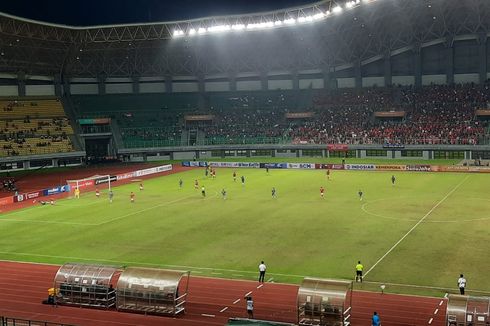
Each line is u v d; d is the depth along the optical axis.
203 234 56.53
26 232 60.00
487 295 36.88
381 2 111.75
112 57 137.75
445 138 115.50
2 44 117.06
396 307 35.12
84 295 36.62
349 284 32.59
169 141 133.25
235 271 44.00
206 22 123.19
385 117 128.25
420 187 83.12
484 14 122.00
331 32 130.62
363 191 80.75
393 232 54.72
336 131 127.75
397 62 137.12
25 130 123.94
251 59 144.12
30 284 41.69
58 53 129.38
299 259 46.66
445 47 131.62
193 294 38.78
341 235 54.31
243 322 30.45
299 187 86.69
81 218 66.75
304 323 32.31
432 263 44.09
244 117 139.62
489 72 129.50
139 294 35.25
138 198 80.56
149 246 52.38
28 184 100.12
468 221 58.38
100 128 133.00
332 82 143.00
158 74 144.12
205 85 146.62
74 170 119.12
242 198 77.56
